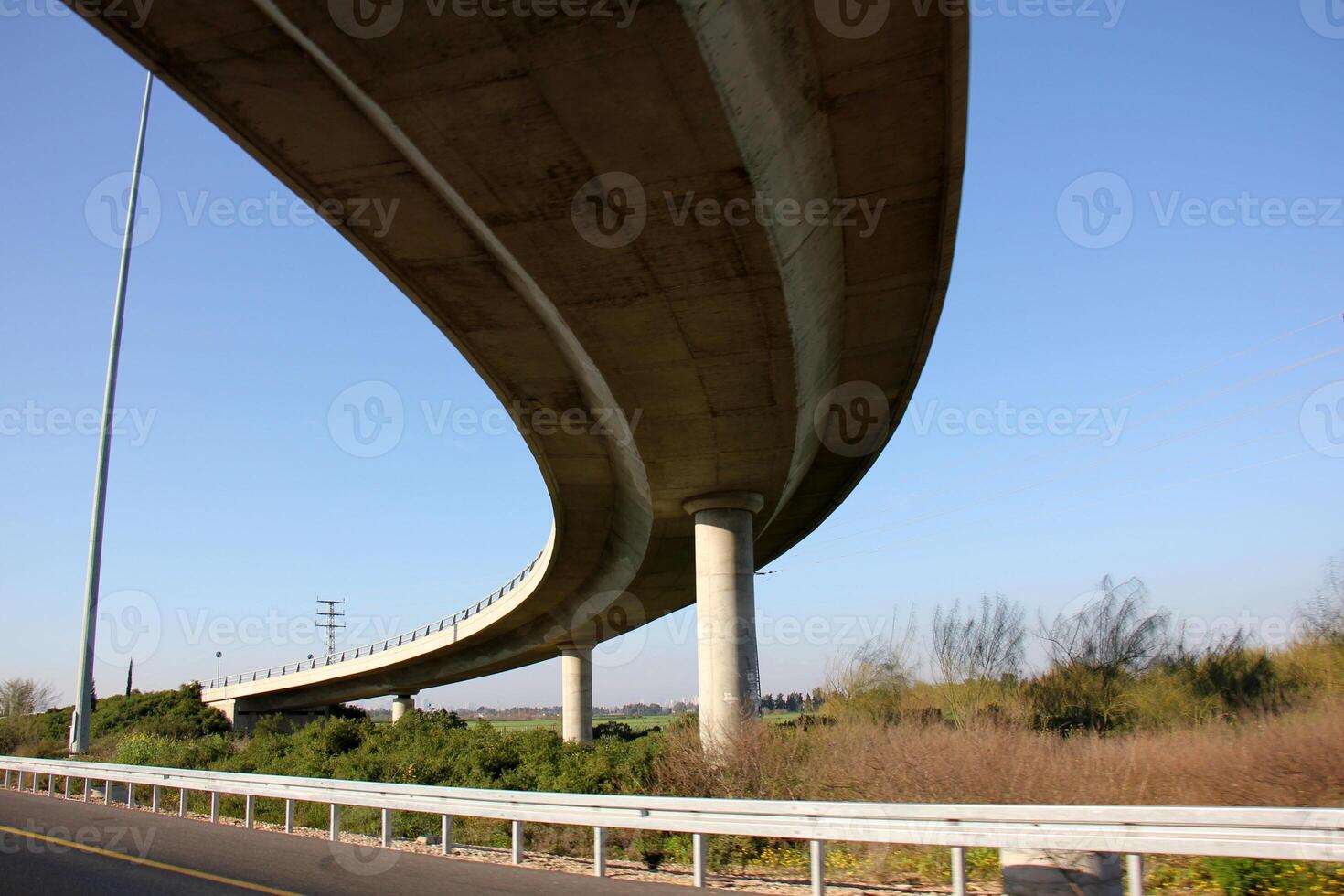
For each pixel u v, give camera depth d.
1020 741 14.34
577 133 11.63
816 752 16.30
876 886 10.19
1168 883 9.71
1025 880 8.07
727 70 10.84
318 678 65.19
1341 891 8.64
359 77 10.65
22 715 59.16
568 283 15.12
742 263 14.64
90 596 30.19
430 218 14.67
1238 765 11.87
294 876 10.20
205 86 11.66
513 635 54.91
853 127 13.38
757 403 19.70
